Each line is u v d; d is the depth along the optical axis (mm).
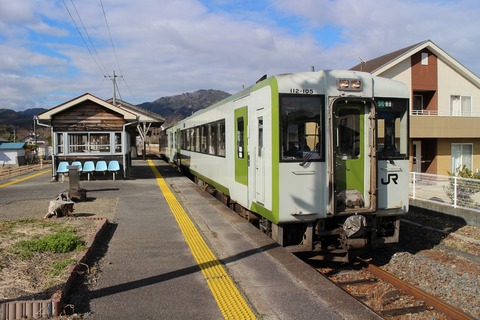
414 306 6035
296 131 6738
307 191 6762
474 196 10883
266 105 7035
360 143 7055
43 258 5863
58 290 4641
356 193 7062
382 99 7227
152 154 45906
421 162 21609
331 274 7449
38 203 11141
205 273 5566
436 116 19844
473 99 21578
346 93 6895
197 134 15398
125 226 8445
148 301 4648
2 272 5246
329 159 6770
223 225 8602
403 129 7414
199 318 4230
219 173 11289
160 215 9594
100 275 5488
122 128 16859
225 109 10367
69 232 7270
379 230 7484
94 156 16844
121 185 15305
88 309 4430
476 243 8898
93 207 10570
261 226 8297
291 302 4629
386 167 7297
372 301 6199
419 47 20344
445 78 21219
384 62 20938
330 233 6988
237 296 4785
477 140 21438
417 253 8688
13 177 18906
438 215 11555
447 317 5695
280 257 6312
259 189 7559
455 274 7320
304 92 6730
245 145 8406
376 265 8148
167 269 5730
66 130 16500
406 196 7434
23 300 4352
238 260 6188
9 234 7223
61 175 17328
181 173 20703
